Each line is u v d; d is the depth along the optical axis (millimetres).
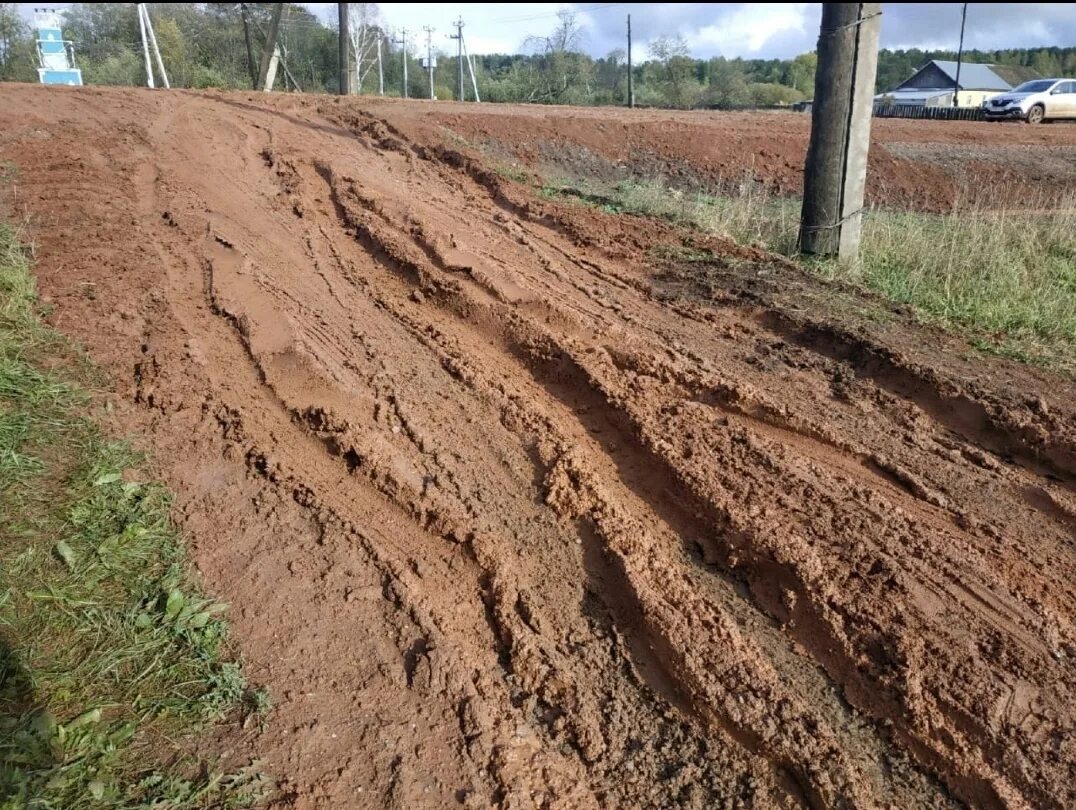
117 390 4355
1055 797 2604
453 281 5805
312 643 3084
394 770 2646
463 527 3660
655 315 5762
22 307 4742
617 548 3578
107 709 2734
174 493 3756
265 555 3469
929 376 4723
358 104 12523
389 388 4719
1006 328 5672
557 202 8375
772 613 3371
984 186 12172
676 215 8328
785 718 2889
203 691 2848
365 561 3496
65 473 3688
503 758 2746
